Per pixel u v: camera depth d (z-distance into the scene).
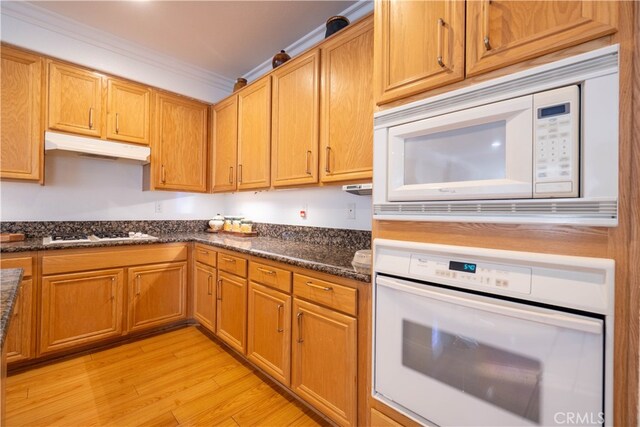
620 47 0.69
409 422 1.08
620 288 0.69
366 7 2.02
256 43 2.54
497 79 0.86
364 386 1.29
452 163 0.96
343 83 1.75
